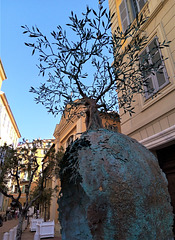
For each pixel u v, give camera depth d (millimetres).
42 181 7449
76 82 2406
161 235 1372
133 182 1386
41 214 19422
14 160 7109
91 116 2113
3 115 19062
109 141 1642
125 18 7742
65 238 1719
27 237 8977
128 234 1238
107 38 2447
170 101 5227
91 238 1276
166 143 5156
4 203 23344
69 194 1809
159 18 6008
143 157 1634
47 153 8172
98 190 1343
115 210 1277
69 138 12078
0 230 11898
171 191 5199
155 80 5816
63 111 2998
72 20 2312
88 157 1526
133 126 6543
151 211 1354
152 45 6086
